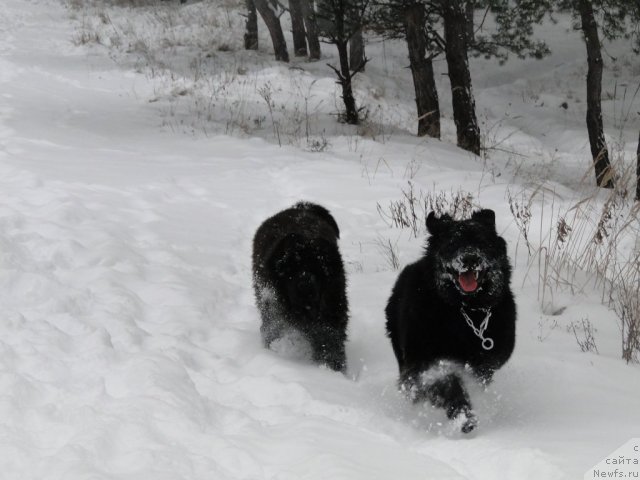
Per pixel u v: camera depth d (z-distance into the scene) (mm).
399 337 5555
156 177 11352
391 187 11383
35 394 4574
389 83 24969
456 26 16250
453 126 21375
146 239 8555
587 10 16094
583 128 22172
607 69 27062
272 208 10320
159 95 18703
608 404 5055
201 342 6191
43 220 8500
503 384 5484
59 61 22797
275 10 25562
